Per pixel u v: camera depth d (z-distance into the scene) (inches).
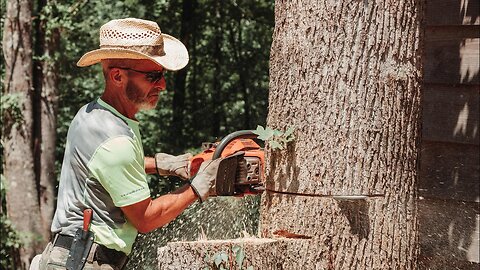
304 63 141.5
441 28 208.8
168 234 222.8
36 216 478.0
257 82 609.6
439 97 208.7
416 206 146.1
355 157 139.4
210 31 600.7
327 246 139.9
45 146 489.7
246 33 610.2
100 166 130.2
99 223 132.0
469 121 202.1
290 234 143.6
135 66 133.3
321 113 140.3
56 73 494.0
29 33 475.5
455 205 205.2
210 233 199.5
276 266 139.3
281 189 143.3
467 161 203.2
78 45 547.8
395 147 141.7
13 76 474.0
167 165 154.3
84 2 502.0
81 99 590.9
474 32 202.2
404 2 142.2
